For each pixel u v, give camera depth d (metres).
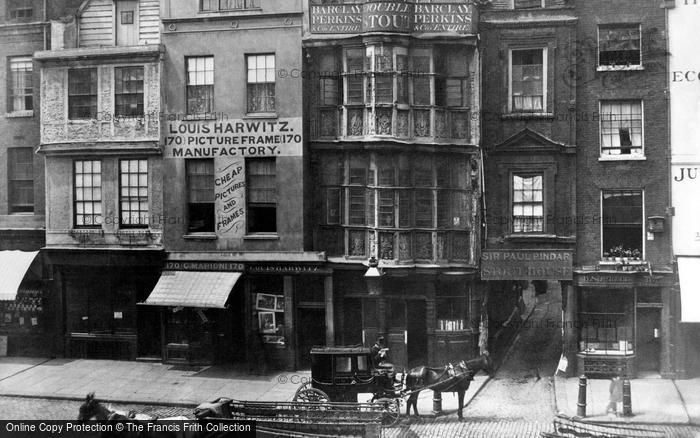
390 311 24.14
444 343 23.66
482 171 23.72
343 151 24.17
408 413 19.11
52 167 25.69
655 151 22.89
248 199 24.62
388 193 23.73
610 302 23.17
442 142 23.73
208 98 24.84
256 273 24.30
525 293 33.53
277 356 24.30
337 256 24.22
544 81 23.52
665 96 22.83
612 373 22.91
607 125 23.30
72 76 25.58
